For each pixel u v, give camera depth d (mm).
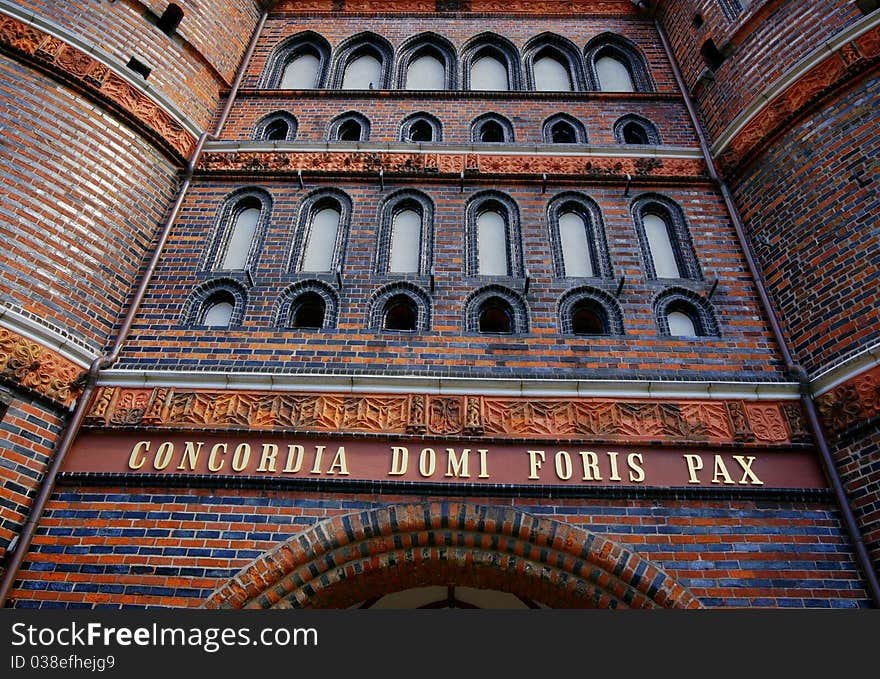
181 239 8016
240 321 7332
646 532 5852
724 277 7715
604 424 6395
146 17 8852
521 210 8352
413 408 6449
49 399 6195
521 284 7656
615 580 5676
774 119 7902
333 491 6043
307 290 7621
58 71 7465
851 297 6523
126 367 6758
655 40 11000
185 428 6324
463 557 5875
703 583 5609
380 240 8148
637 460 6223
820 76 7512
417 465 6172
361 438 6293
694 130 9422
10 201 6605
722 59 9398
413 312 7629
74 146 7332
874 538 5656
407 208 8570
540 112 9711
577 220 8484
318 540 5758
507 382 6594
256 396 6539
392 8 11305
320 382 6586
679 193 8586
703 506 6012
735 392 6609
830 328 6617
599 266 7875
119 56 8234
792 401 6566
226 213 8430
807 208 7289
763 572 5668
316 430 6320
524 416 6438
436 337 7105
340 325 7223
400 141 9180
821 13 7898
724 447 6293
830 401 6332
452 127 9438
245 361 6891
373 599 8844
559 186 8641
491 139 9750
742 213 8211
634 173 8742
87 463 6141
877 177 6719
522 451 6266
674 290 7641
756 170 8148
